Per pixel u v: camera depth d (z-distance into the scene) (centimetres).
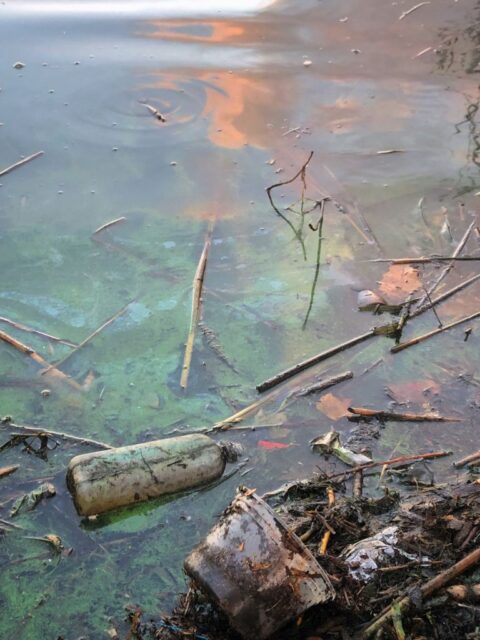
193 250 344
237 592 171
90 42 520
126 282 323
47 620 194
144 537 215
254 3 583
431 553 204
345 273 332
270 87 475
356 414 259
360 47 523
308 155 412
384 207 374
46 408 259
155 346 290
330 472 238
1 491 227
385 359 286
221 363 282
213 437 250
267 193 381
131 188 384
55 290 316
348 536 212
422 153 415
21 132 424
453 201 378
